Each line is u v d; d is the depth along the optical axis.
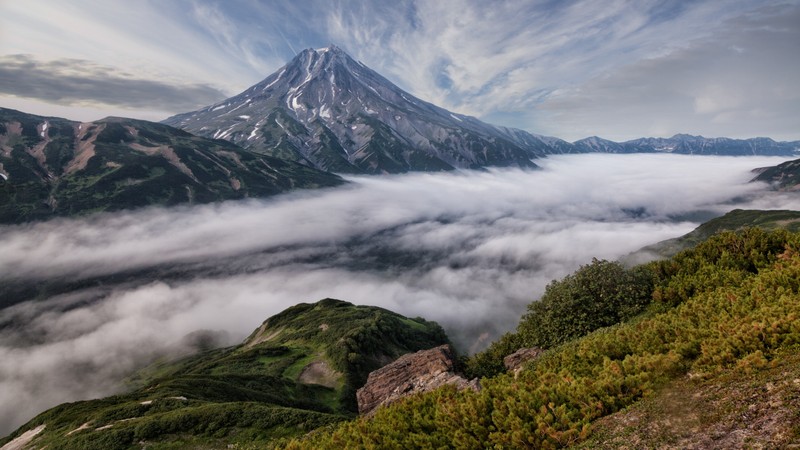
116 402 52.09
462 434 13.94
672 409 11.33
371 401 30.14
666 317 20.28
